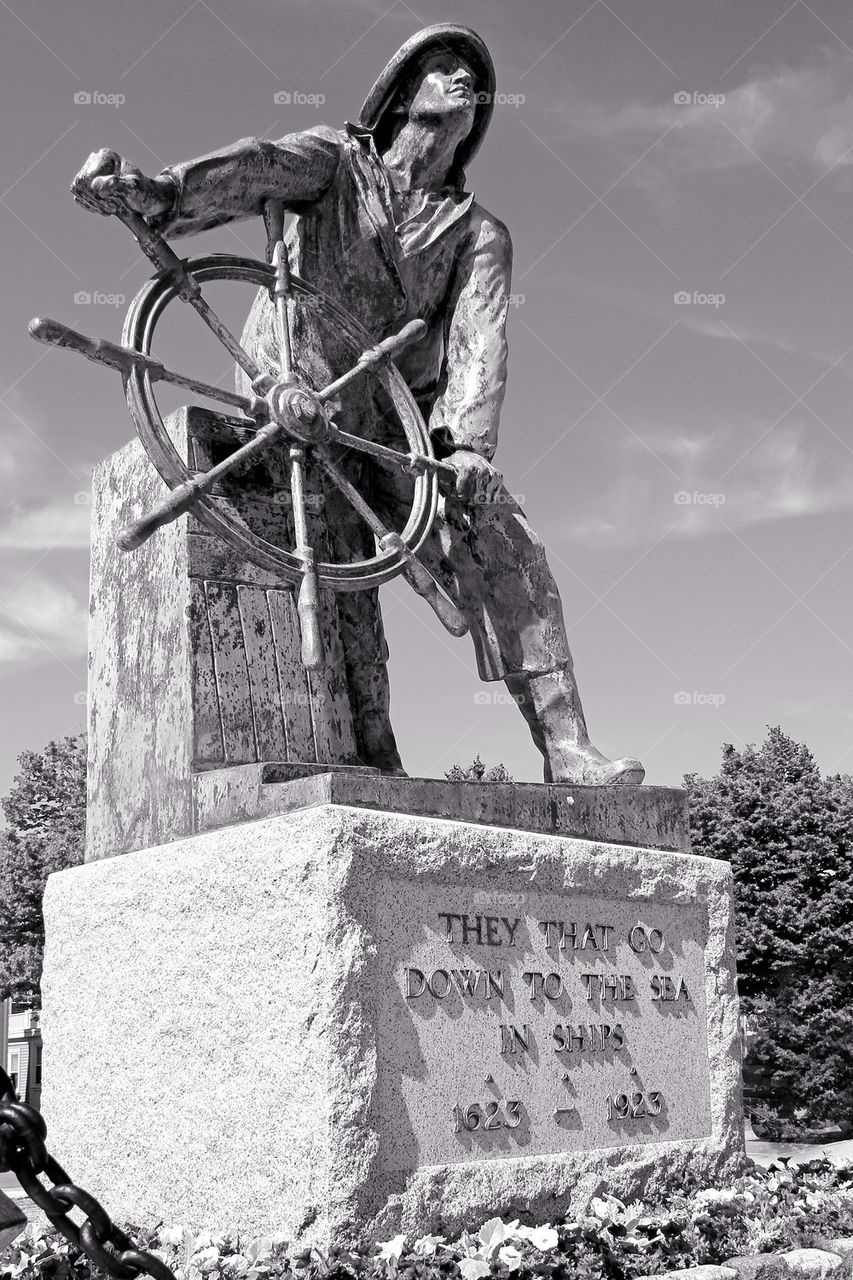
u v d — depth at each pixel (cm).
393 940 331
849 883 2419
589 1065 372
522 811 381
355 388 450
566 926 379
